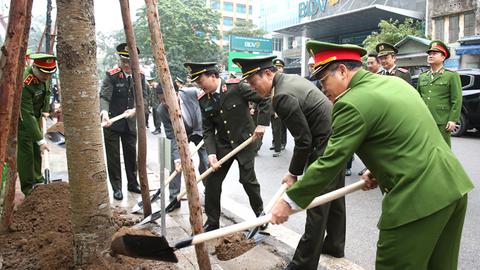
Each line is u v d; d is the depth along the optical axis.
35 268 3.11
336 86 2.34
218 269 3.32
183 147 2.66
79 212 3.04
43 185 4.62
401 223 2.05
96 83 3.04
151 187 6.02
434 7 18.81
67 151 3.04
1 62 2.29
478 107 10.45
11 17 2.28
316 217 3.18
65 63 2.91
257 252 3.77
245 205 5.44
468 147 9.22
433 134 2.14
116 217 4.48
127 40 3.93
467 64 15.48
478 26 16.98
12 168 3.75
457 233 2.24
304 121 3.07
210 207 4.20
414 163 2.05
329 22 25.41
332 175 2.17
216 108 4.13
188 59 33.91
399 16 22.08
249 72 3.22
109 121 5.04
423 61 15.80
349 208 5.18
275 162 8.22
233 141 4.14
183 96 5.41
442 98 5.18
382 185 2.21
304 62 31.64
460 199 2.13
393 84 2.22
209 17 34.97
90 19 2.96
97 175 3.06
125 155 5.64
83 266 3.04
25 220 4.06
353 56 2.31
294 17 42.34
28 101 4.90
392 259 2.13
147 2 2.57
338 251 3.64
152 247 2.64
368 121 2.10
